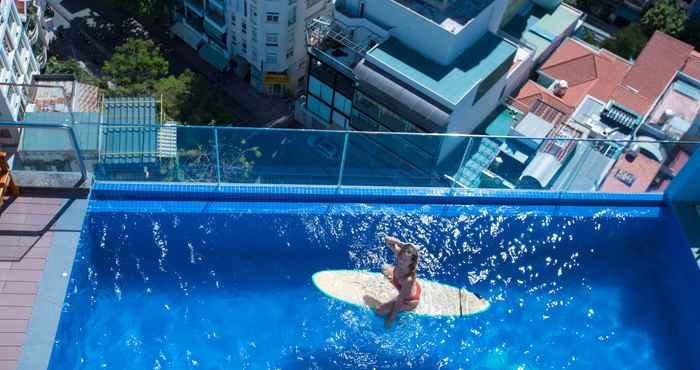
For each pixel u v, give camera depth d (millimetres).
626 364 13312
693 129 35469
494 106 36750
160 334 12352
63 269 11602
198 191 14156
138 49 41531
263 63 44812
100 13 50562
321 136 13914
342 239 14305
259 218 14203
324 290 13422
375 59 32469
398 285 13133
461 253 14547
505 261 14586
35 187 12727
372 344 12758
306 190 14656
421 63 32625
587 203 15695
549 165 16594
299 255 13953
